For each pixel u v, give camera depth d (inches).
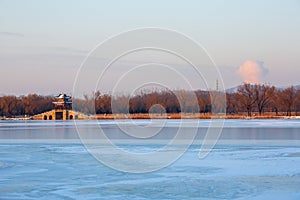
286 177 669.9
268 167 772.0
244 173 710.5
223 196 544.4
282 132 1707.7
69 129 2116.1
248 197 537.0
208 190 580.7
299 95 4259.4
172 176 692.1
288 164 805.9
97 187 609.3
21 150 1126.4
